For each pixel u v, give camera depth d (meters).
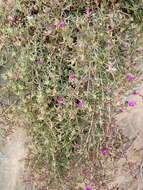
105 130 0.54
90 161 0.55
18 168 0.69
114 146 0.56
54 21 0.52
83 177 0.57
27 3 0.55
